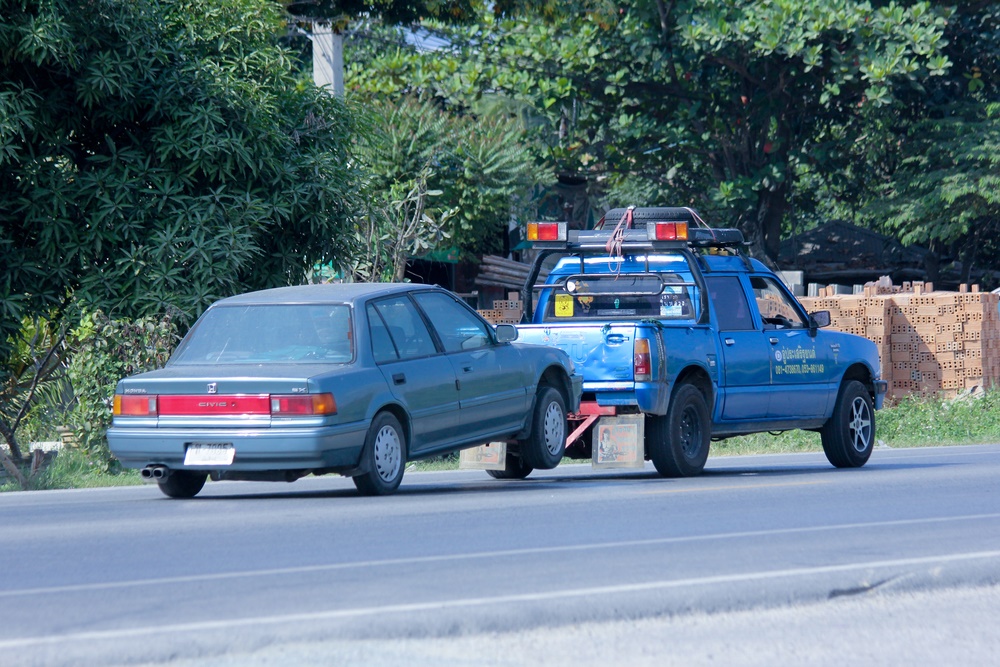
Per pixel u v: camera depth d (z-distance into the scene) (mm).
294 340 33562
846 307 82188
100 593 19219
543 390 39625
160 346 48906
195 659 14945
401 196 78375
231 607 17844
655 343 40000
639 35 119188
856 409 47906
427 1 85438
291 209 57875
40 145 57844
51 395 54625
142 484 43500
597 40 122375
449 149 108438
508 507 30391
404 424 33938
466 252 119812
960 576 20453
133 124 59344
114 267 56094
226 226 55938
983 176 122250
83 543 24891
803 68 119625
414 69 122938
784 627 16906
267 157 57844
